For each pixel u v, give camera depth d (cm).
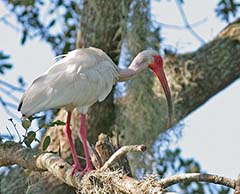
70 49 1474
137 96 1349
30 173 1188
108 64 1034
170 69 1348
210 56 1346
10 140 965
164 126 1345
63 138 1291
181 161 1395
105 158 938
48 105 974
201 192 1395
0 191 1316
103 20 1280
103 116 1306
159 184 777
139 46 1351
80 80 995
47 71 999
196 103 1348
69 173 886
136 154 1323
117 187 823
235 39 1346
